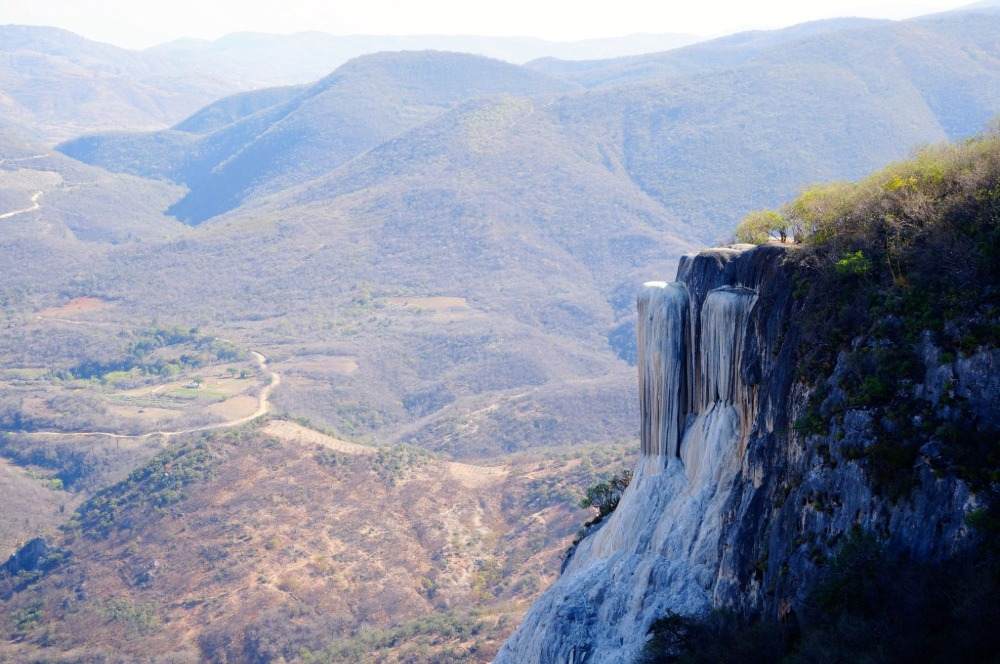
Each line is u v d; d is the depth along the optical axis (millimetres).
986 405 29703
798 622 32188
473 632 131750
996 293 31109
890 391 31781
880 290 33938
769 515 36188
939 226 34125
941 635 27156
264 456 198125
